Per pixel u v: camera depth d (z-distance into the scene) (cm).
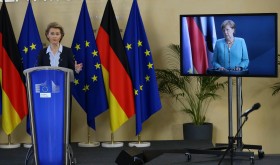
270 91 907
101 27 841
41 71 555
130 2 908
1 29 838
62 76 559
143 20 910
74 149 820
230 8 905
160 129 919
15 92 833
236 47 676
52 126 559
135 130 915
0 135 909
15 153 793
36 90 557
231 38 678
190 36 698
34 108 558
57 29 760
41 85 556
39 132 559
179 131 915
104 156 745
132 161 534
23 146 872
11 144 864
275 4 900
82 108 859
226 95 912
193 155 727
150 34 912
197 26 694
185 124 876
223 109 912
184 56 702
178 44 910
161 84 890
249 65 674
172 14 911
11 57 835
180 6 909
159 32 912
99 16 906
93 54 831
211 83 868
